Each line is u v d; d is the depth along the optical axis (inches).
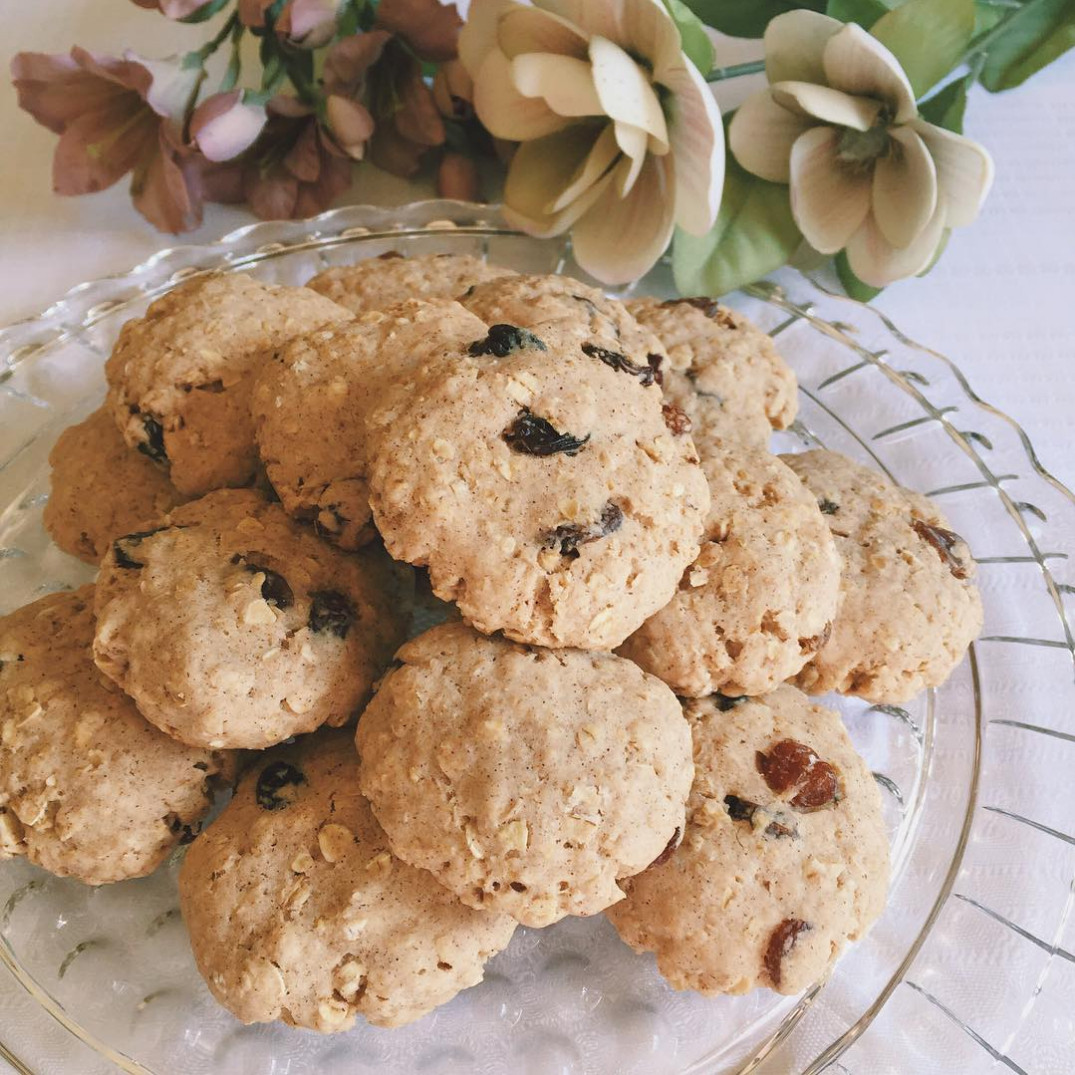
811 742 9.3
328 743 9.3
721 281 12.4
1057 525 11.6
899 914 9.7
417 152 13.7
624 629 8.5
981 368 13.0
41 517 11.2
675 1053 9.0
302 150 13.1
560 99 11.4
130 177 13.8
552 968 9.3
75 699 9.0
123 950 9.3
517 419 8.6
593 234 12.3
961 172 11.5
